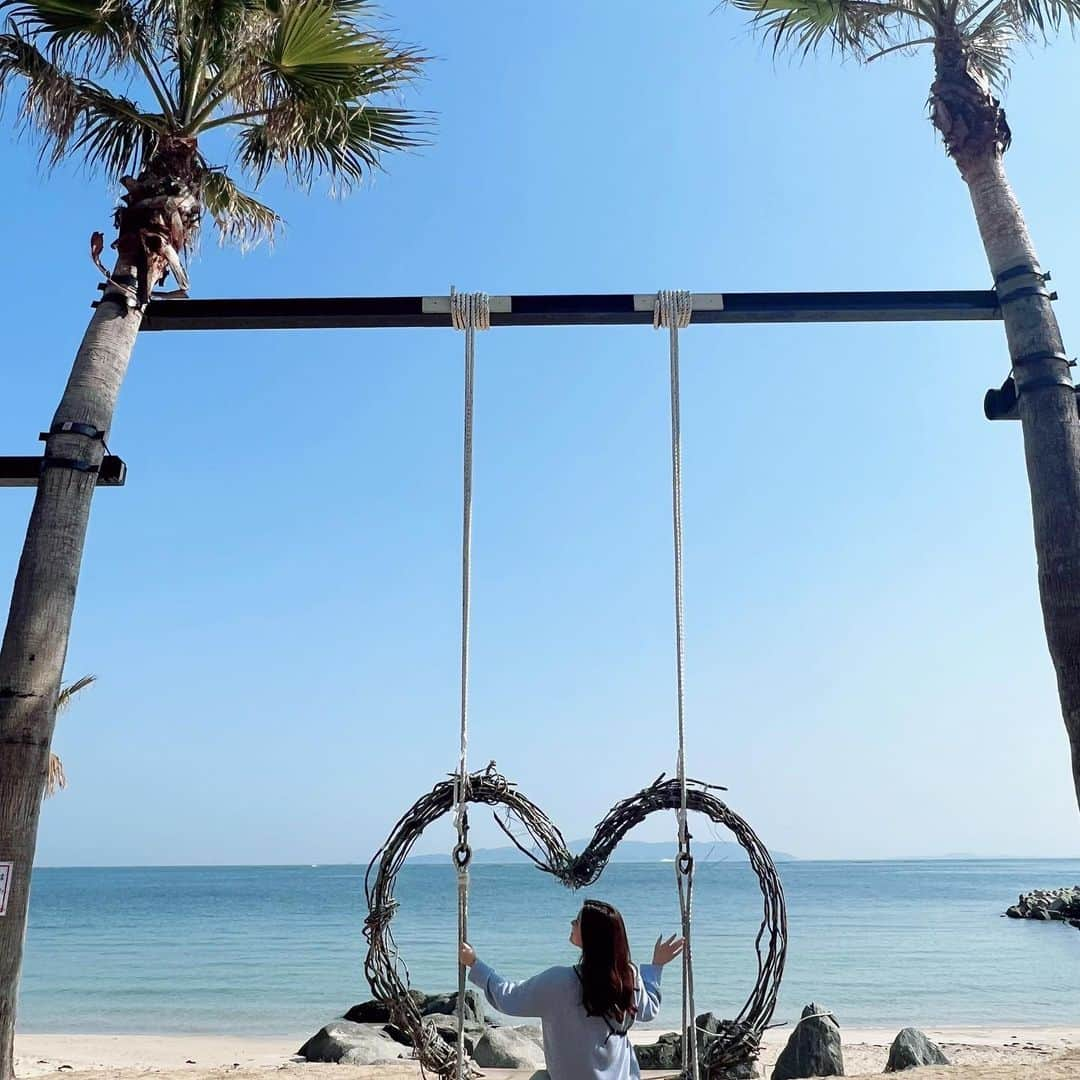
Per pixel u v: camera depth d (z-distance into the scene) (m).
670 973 26.59
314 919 51.66
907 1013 19.88
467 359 7.06
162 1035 17.62
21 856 5.74
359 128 8.42
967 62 7.67
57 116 7.76
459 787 5.64
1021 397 6.83
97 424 6.58
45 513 6.30
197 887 109.06
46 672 6.02
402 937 39.75
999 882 113.19
